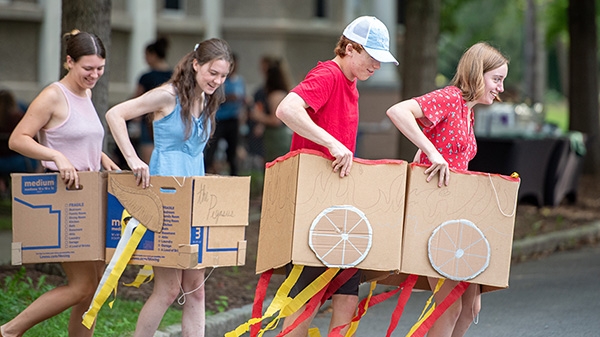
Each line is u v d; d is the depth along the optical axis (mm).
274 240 11242
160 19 41562
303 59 45812
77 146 11719
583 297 18656
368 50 10930
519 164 27188
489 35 98938
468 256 11055
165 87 11562
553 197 29641
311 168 10680
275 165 11367
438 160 10898
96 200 11320
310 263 10727
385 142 45031
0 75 33750
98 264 11945
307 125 10672
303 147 11359
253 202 27906
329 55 46969
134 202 11266
